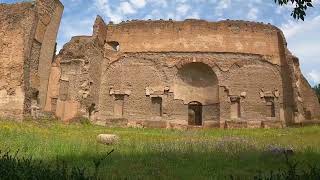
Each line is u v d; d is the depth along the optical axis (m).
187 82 40.59
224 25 40.84
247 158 14.16
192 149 15.97
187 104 40.03
